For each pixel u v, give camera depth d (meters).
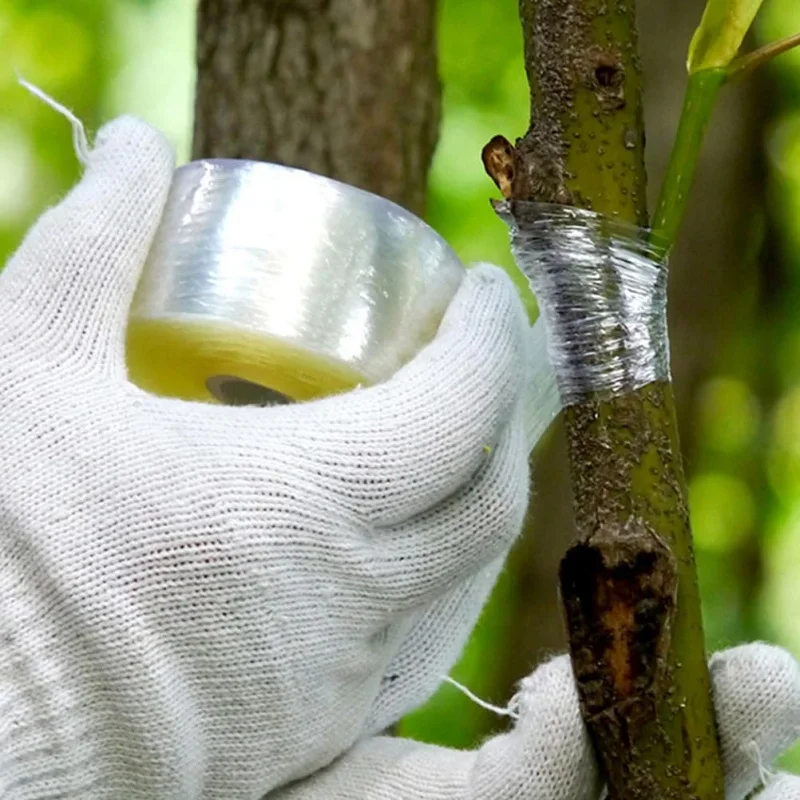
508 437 0.82
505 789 0.78
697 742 0.76
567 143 0.77
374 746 0.82
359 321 0.80
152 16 2.08
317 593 0.79
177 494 0.78
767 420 2.12
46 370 0.80
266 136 1.02
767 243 1.96
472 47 1.96
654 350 0.77
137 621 0.78
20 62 2.09
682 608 0.76
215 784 0.79
